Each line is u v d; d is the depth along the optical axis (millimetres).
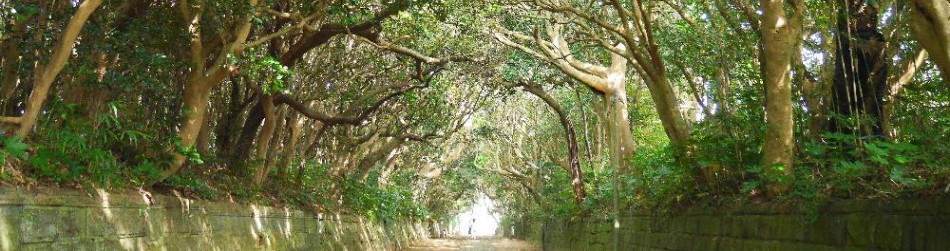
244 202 14258
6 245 6641
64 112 8820
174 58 11312
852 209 7340
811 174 8984
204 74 11062
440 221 74562
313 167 23594
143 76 10375
